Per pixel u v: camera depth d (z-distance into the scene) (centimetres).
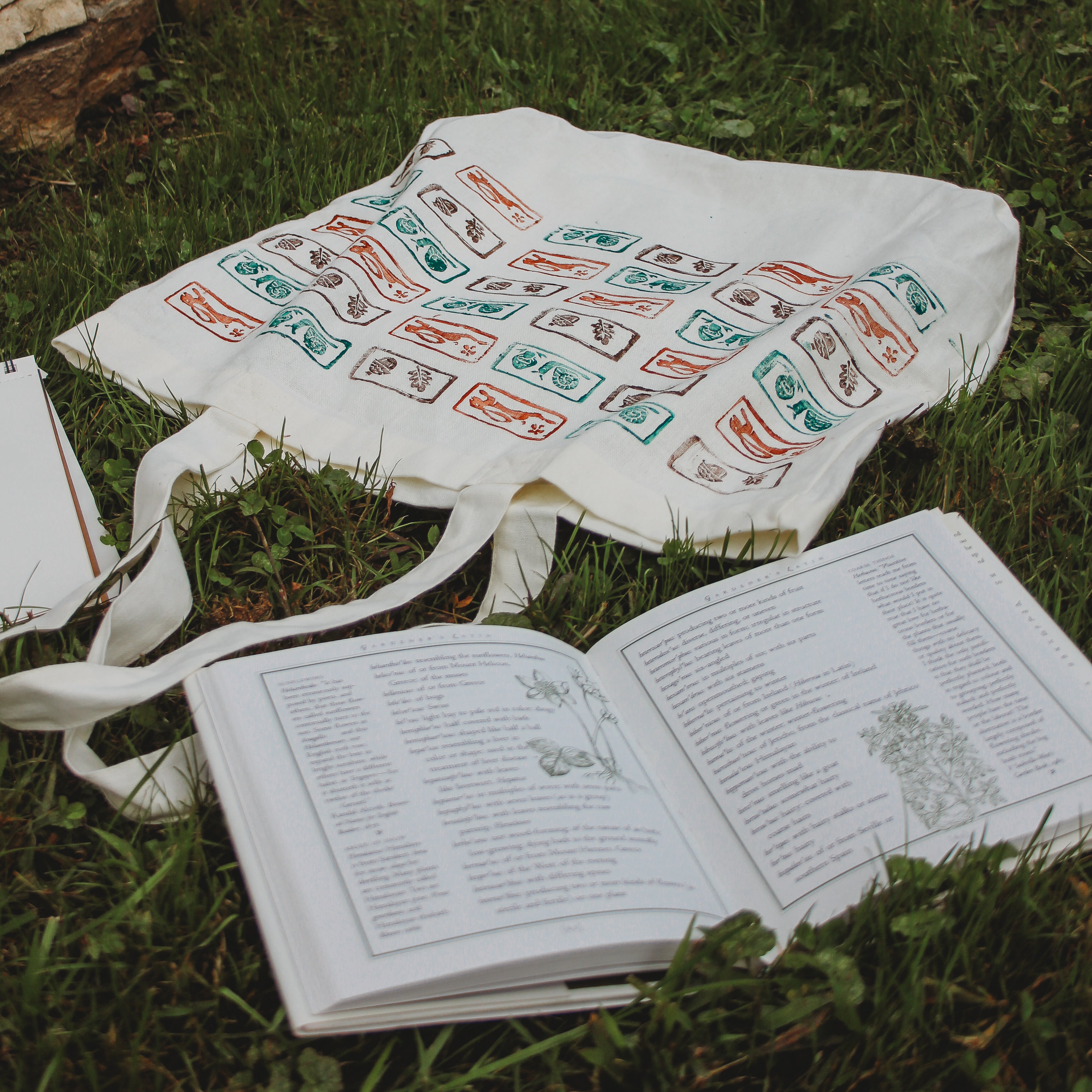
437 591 137
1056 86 221
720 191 198
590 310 173
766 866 103
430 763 102
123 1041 91
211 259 179
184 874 100
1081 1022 95
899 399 157
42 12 210
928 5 243
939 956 98
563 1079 94
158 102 242
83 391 162
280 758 100
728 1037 92
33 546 134
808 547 136
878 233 180
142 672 109
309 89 239
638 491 139
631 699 118
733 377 151
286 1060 91
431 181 193
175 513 140
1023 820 105
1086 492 148
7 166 214
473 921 90
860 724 112
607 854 98
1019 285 186
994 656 118
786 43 253
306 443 151
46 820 106
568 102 234
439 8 261
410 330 168
